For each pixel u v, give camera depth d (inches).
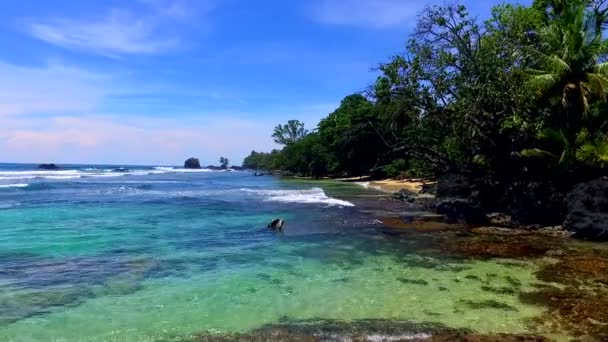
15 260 509.0
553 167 792.9
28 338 297.4
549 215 740.7
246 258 526.3
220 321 329.1
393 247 583.2
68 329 312.7
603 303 356.5
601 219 636.7
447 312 344.5
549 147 821.9
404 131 1215.6
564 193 739.4
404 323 322.7
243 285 419.5
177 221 812.0
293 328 314.5
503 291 394.3
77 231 705.6
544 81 810.8
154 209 999.0
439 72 1013.8
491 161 947.3
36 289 402.3
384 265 492.7
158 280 434.3
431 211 928.9
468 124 951.6
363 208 992.9
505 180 890.7
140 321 328.2
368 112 2262.6
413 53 1041.5
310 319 332.5
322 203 1106.7
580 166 769.6
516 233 685.9
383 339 294.0
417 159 1248.2
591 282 417.1
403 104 1087.6
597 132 776.9
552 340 287.7
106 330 311.4
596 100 813.9
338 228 725.9
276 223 728.3
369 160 2459.4
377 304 365.4
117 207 1037.8
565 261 499.5
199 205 1077.1
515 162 894.4
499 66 903.1
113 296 384.8
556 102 820.0
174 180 2645.2
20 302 367.2
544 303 359.9
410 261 508.7
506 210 831.1
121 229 724.7
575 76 834.2
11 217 861.8
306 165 3368.6
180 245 599.2
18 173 3186.5
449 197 960.3
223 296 387.2
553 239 637.9
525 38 944.9
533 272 455.8
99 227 744.3
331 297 384.5
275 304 366.6
